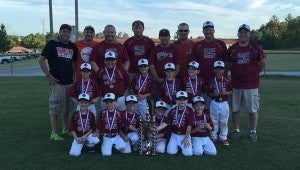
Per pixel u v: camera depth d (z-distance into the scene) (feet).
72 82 26.61
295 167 20.16
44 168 19.79
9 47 218.38
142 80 25.58
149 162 20.86
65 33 25.85
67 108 26.94
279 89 55.06
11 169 19.61
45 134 27.37
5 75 87.97
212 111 25.03
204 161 21.09
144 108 25.64
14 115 34.83
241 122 32.14
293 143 24.97
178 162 20.90
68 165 20.29
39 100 44.83
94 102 24.48
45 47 25.73
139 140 23.02
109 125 22.62
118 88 24.76
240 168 19.93
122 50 26.27
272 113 35.68
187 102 24.31
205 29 25.90
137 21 27.50
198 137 22.86
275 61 149.89
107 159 21.42
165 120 23.39
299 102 42.32
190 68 25.18
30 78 76.43
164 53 26.73
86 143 23.00
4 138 26.04
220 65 24.81
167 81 25.44
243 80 25.54
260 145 24.50
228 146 24.30
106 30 25.73
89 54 27.20
